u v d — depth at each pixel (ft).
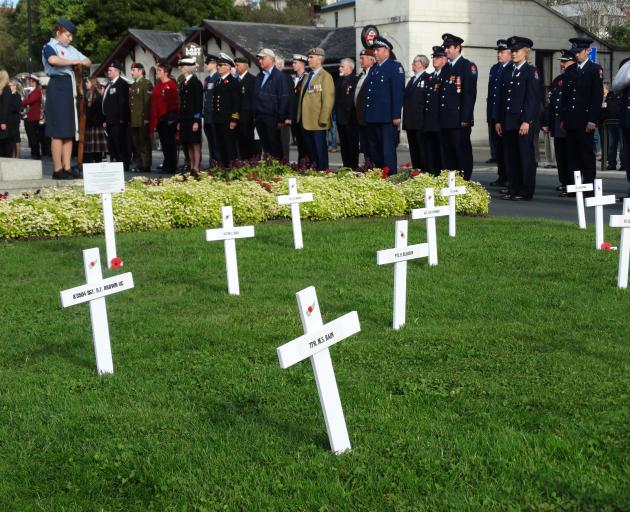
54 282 20.26
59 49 34.24
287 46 87.61
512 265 21.35
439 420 11.81
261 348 15.19
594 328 15.98
